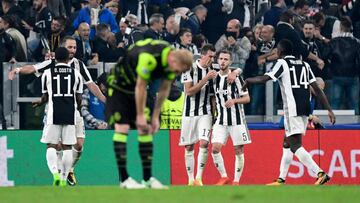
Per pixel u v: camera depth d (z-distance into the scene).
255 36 53.34
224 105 43.12
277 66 41.16
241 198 25.14
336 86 53.25
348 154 47.81
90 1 52.38
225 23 55.12
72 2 54.69
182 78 43.84
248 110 50.91
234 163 47.12
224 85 43.09
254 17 56.41
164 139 47.00
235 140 43.41
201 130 43.72
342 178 47.75
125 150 28.64
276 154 47.53
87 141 46.88
